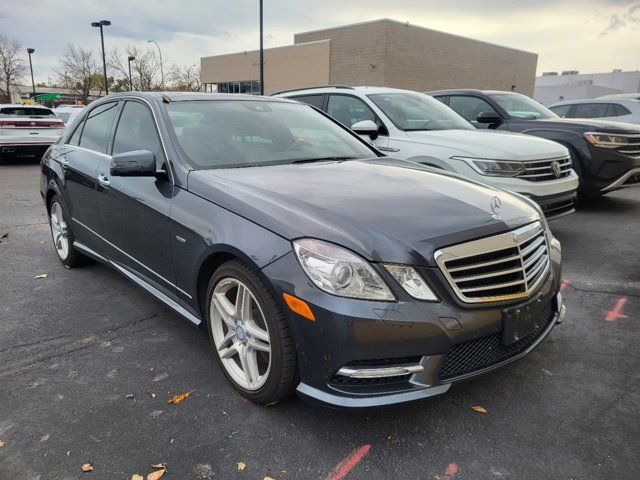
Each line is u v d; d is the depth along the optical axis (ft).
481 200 8.70
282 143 11.73
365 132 16.79
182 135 10.62
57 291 13.58
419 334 6.88
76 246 14.42
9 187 32.27
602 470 7.02
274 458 7.24
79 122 15.08
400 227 7.42
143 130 11.44
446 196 8.73
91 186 12.71
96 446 7.47
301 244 7.29
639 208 24.14
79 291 13.58
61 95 176.96
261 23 72.79
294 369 7.65
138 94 12.34
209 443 7.54
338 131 13.41
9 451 7.34
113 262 12.60
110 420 8.07
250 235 7.90
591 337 10.96
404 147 18.57
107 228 12.34
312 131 12.72
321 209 7.84
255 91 121.29
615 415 8.24
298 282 7.16
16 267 15.61
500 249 7.65
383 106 20.04
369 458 7.25
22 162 49.90
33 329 11.30
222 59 128.26
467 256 7.33
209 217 8.74
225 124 11.47
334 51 96.53
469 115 26.13
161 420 8.07
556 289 9.01
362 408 6.97
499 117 24.59
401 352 6.89
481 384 9.12
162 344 10.64
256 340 8.25
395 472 6.99
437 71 97.25
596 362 9.91
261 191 8.64
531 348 8.36
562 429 7.90
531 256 8.34
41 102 176.35
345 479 6.86
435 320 6.93
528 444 7.56
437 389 7.18
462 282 7.25
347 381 7.09
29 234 19.77
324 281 6.98
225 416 8.18
